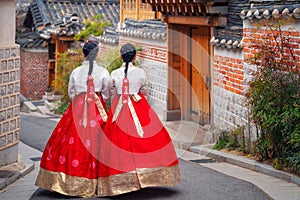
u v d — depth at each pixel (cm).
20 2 2894
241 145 989
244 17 990
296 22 845
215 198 665
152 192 689
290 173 783
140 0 1706
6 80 815
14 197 692
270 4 927
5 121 816
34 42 2345
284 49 872
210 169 860
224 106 1118
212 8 1122
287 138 805
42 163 689
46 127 1538
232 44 1053
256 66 945
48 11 2434
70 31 2100
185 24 1270
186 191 697
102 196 666
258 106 849
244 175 819
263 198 670
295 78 823
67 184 670
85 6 2502
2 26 809
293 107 800
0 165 812
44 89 2378
